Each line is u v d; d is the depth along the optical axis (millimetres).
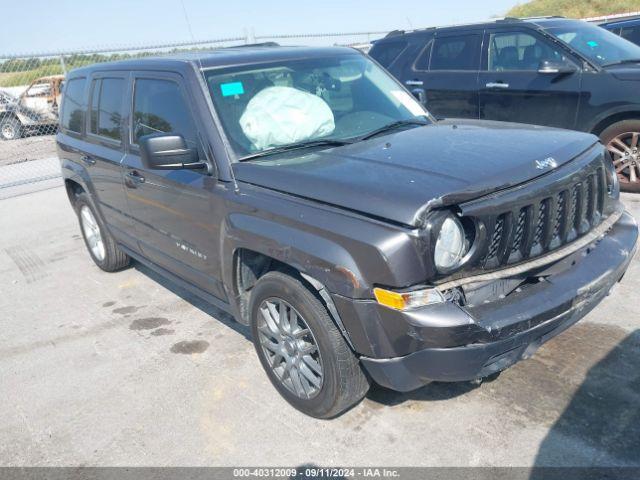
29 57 10406
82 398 3580
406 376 2602
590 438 2773
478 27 7164
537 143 3006
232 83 3561
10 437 3277
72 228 7539
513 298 2596
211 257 3518
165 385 3619
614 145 6172
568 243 2844
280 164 3105
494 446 2795
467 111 7328
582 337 3607
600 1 28938
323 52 4133
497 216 2488
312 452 2893
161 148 3211
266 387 3486
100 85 4816
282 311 3082
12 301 5285
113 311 4836
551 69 6273
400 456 2801
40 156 13328
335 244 2576
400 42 8141
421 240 2375
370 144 3279
